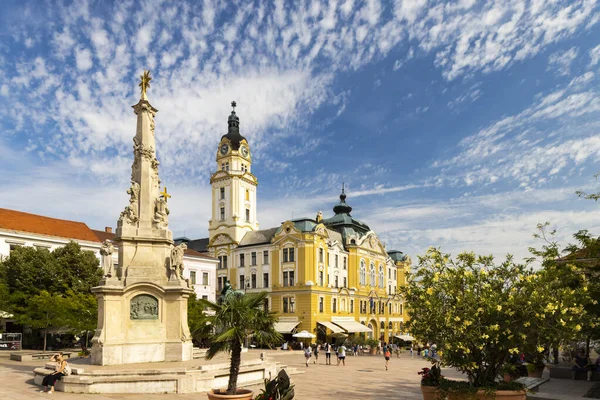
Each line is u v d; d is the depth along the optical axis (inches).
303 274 2773.1
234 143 3297.2
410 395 884.0
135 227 1022.4
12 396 762.2
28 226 2181.3
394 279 3799.2
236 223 3144.7
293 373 1263.5
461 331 606.9
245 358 1104.8
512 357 822.5
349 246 3206.2
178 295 999.6
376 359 2020.2
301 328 2733.8
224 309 615.5
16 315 1630.2
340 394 887.1
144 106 1099.3
